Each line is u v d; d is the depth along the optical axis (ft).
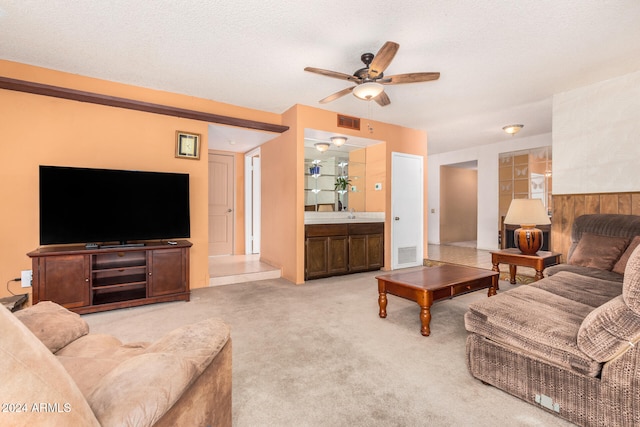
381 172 17.04
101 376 3.27
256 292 12.30
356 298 11.53
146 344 4.64
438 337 8.03
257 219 19.72
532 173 19.74
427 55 9.45
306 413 5.03
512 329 5.41
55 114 10.36
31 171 10.02
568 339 4.80
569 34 8.30
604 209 11.40
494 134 19.27
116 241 10.48
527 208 11.80
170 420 2.73
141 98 11.79
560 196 12.65
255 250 19.71
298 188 13.89
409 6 7.13
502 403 5.31
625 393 4.25
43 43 8.73
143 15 7.47
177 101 12.49
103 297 10.23
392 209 17.03
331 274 14.85
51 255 9.02
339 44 8.82
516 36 8.40
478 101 13.46
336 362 6.71
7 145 9.73
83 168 9.94
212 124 13.34
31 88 9.84
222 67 10.25
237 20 7.68
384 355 7.04
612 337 4.32
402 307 10.45
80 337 4.64
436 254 19.49
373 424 4.79
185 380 2.83
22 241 9.91
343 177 17.89
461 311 10.14
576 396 4.70
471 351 6.05
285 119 14.80
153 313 9.80
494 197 21.72
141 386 2.56
